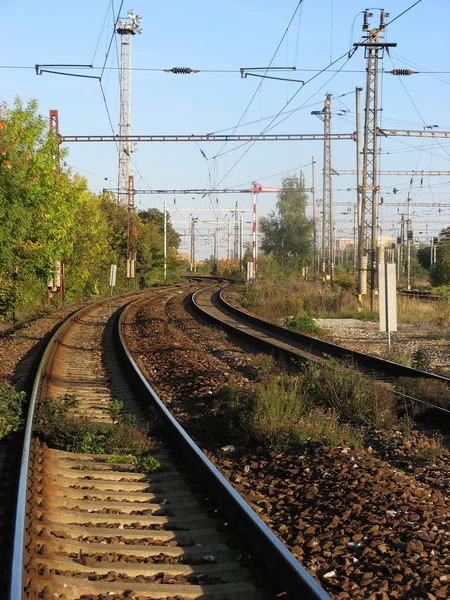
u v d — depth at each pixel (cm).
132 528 647
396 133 4012
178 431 929
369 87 3306
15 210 2077
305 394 1192
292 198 8694
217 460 890
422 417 1121
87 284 5078
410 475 830
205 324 2842
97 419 1106
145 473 822
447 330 2498
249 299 4069
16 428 959
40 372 1412
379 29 3212
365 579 537
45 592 478
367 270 3453
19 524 561
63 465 831
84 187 3206
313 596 455
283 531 648
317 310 3475
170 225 10244
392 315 1783
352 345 2152
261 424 985
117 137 4025
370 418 1098
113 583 518
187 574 549
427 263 11981
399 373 1532
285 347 2070
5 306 2948
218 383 1401
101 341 2261
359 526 649
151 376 1570
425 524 646
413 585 529
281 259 8506
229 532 630
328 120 5081
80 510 688
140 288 6950
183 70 3102
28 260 2880
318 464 849
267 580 532
